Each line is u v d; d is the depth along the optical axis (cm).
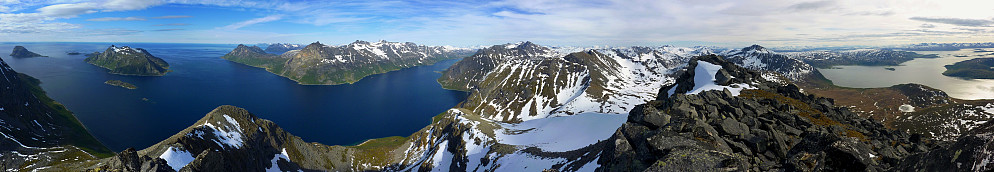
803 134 5369
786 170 3756
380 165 18938
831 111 7375
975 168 2283
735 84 12900
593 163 6544
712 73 15500
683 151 4025
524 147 12400
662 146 4484
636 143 5584
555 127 16862
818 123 6412
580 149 9206
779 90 9831
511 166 9975
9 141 16125
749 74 14238
